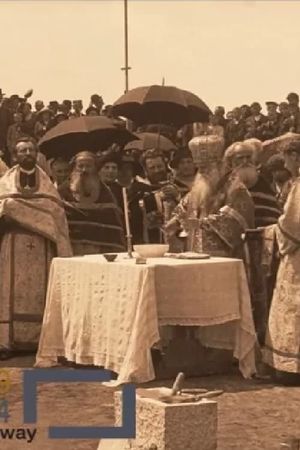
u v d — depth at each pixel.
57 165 12.10
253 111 19.44
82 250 11.36
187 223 10.48
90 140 12.52
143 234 11.56
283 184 10.94
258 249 10.32
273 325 9.48
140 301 8.96
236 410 8.39
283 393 9.02
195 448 6.89
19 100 19.61
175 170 12.32
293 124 19.27
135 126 15.97
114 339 9.23
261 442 7.41
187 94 14.05
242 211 10.22
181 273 9.22
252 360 9.59
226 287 9.41
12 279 10.92
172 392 7.02
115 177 11.66
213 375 9.80
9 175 11.05
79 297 9.70
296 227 9.34
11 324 10.88
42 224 10.88
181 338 9.66
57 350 10.07
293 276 9.36
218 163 10.52
